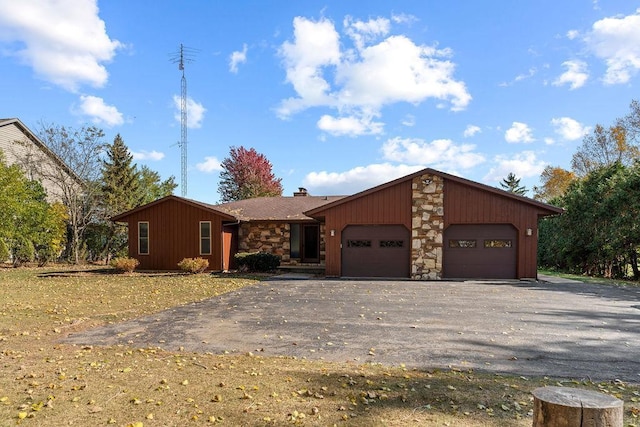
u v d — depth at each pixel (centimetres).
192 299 1011
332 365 488
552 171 3975
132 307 893
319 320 760
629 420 332
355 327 701
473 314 820
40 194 2098
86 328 690
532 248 1504
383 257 1594
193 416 341
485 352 548
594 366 489
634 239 1590
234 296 1068
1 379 425
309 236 1964
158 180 3606
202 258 1822
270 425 327
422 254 1554
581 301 992
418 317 789
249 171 4297
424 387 410
